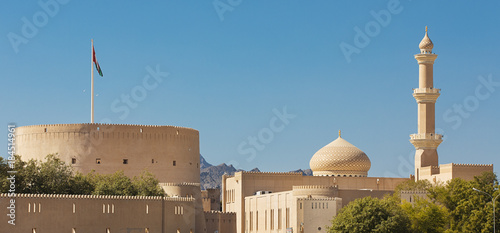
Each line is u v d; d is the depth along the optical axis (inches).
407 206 5684.1
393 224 5300.2
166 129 7711.6
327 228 5610.2
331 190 6053.2
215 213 7062.0
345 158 7219.5
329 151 7288.4
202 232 6756.9
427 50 6860.2
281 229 6269.7
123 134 7500.0
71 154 7411.4
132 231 5856.3
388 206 5487.2
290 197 6131.9
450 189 6003.9
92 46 7391.7
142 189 6535.4
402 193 5999.0
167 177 7662.4
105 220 5743.1
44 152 7485.2
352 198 6136.8
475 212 5561.0
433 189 6082.7
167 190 6830.7
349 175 7253.9
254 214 6860.2
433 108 6830.7
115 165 7440.9
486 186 5831.7
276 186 7126.0
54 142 7465.6
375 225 5329.7
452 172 6481.3
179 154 7780.5
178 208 6141.7
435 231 5625.0
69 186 6348.4
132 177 7480.3
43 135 7509.8
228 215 7130.9
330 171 7268.7
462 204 5713.6
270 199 6525.6
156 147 7628.0
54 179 6299.2
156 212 5994.1
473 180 6294.3
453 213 5767.7
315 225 5797.2
